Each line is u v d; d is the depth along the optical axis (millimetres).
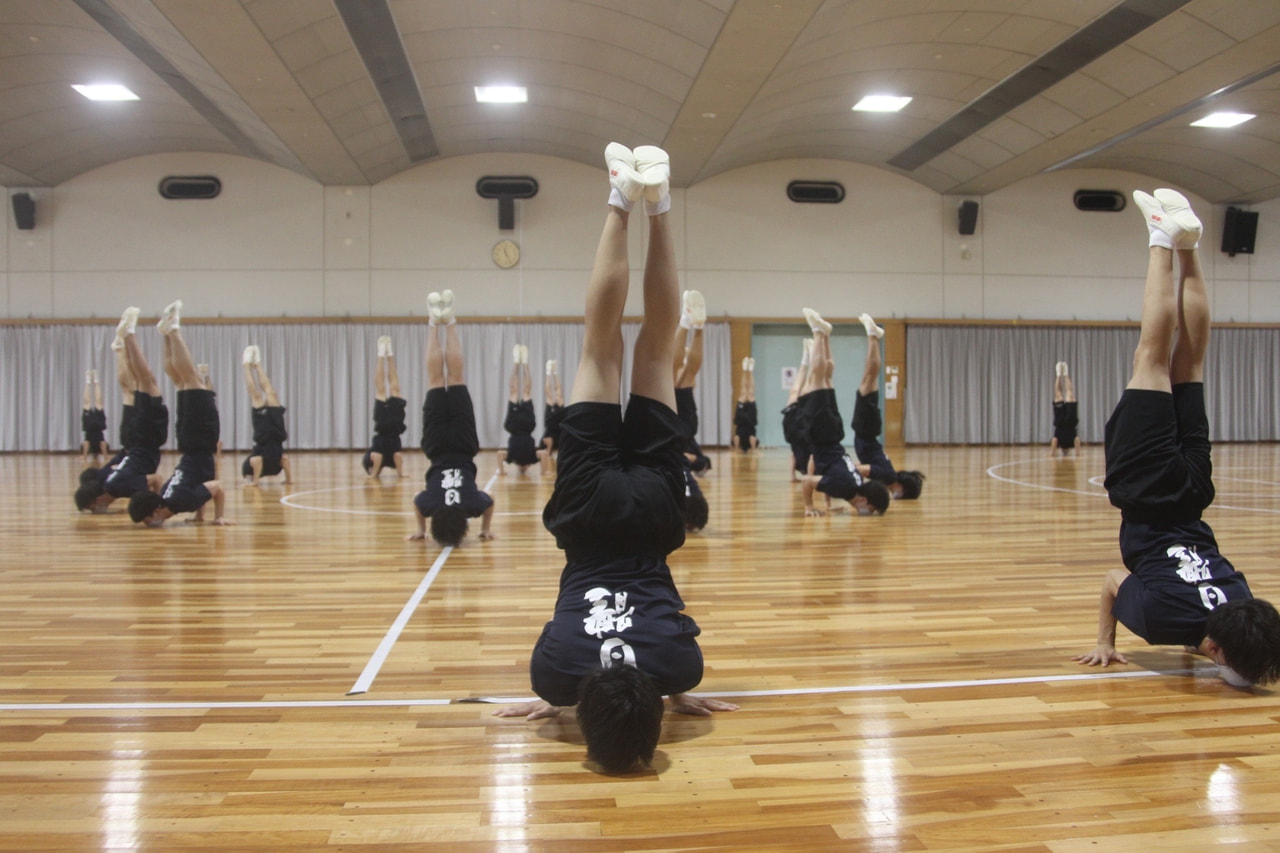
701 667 2408
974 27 10852
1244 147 15672
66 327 16562
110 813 1888
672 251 2588
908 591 4219
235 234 16922
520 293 17203
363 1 9711
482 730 2377
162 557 5242
